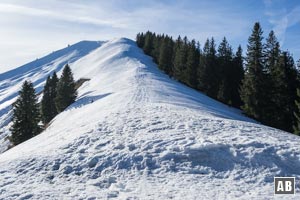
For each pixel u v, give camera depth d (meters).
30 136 54.22
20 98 55.09
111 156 16.94
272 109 47.66
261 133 20.42
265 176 14.38
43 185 14.20
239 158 15.90
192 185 13.67
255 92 48.31
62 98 63.97
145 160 16.20
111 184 14.25
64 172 15.80
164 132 20.20
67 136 23.14
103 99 45.41
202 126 21.39
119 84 58.34
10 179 15.05
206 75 69.06
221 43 71.69
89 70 114.56
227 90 64.19
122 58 114.00
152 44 130.00
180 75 78.38
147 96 40.12
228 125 21.92
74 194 12.91
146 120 23.58
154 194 12.80
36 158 17.62
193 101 42.53
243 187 13.43
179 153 16.50
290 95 47.12
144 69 81.81
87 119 29.95
